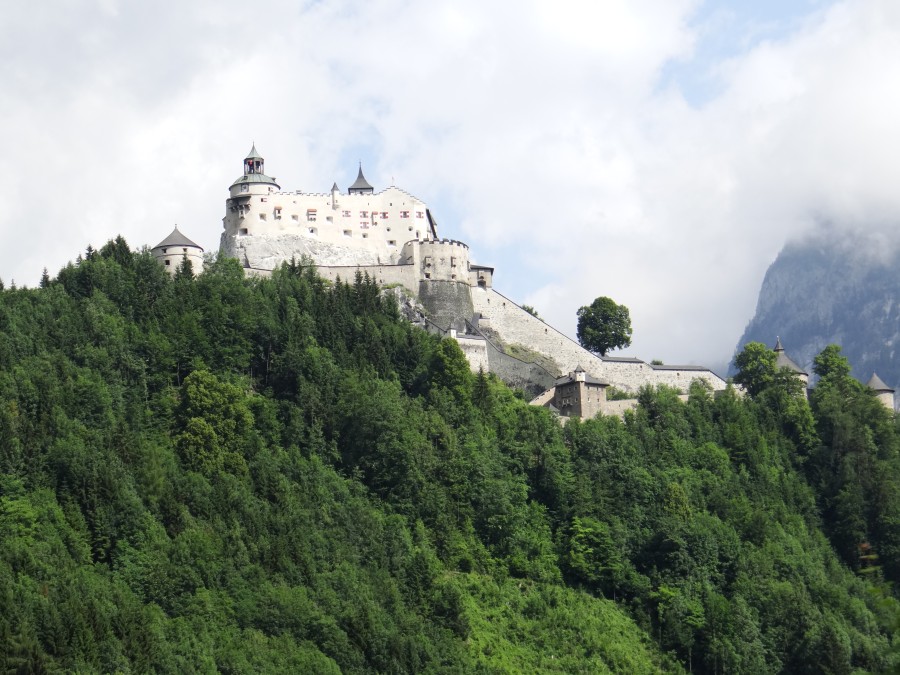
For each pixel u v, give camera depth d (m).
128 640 136.50
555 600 175.12
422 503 182.50
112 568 151.75
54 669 128.38
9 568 140.12
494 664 158.12
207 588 152.50
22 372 181.25
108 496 158.75
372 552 169.62
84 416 180.25
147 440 179.88
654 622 177.38
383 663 149.12
